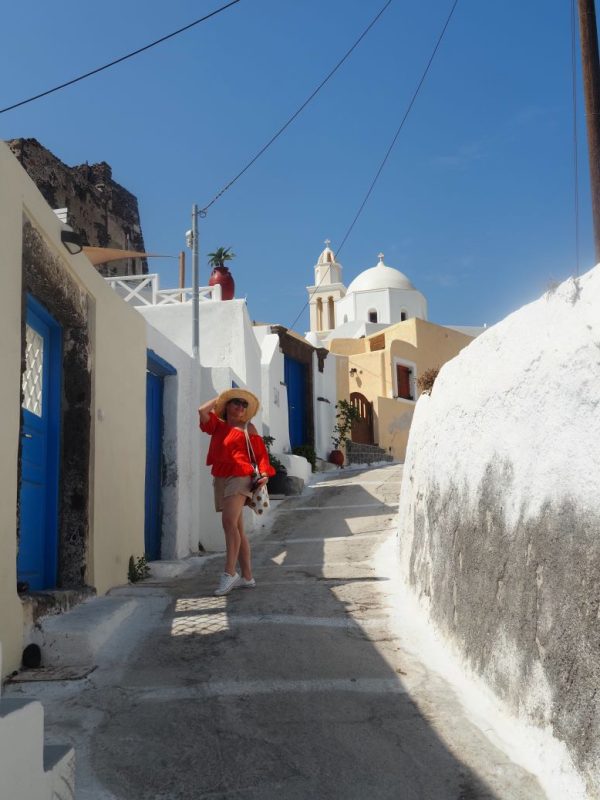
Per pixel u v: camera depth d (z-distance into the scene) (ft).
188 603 19.61
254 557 27.09
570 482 11.13
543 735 11.08
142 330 25.86
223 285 50.39
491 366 15.08
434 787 10.75
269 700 13.42
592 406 10.76
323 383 66.13
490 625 13.48
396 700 13.47
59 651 15.20
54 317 19.57
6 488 14.24
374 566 23.97
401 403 78.48
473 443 15.57
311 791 10.62
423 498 19.42
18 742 7.07
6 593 14.14
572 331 11.68
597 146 23.84
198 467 32.17
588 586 10.27
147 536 27.91
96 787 10.55
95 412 20.56
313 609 18.70
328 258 151.74
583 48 24.48
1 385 14.15
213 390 33.12
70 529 19.48
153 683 14.19
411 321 85.40
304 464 49.24
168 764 11.24
